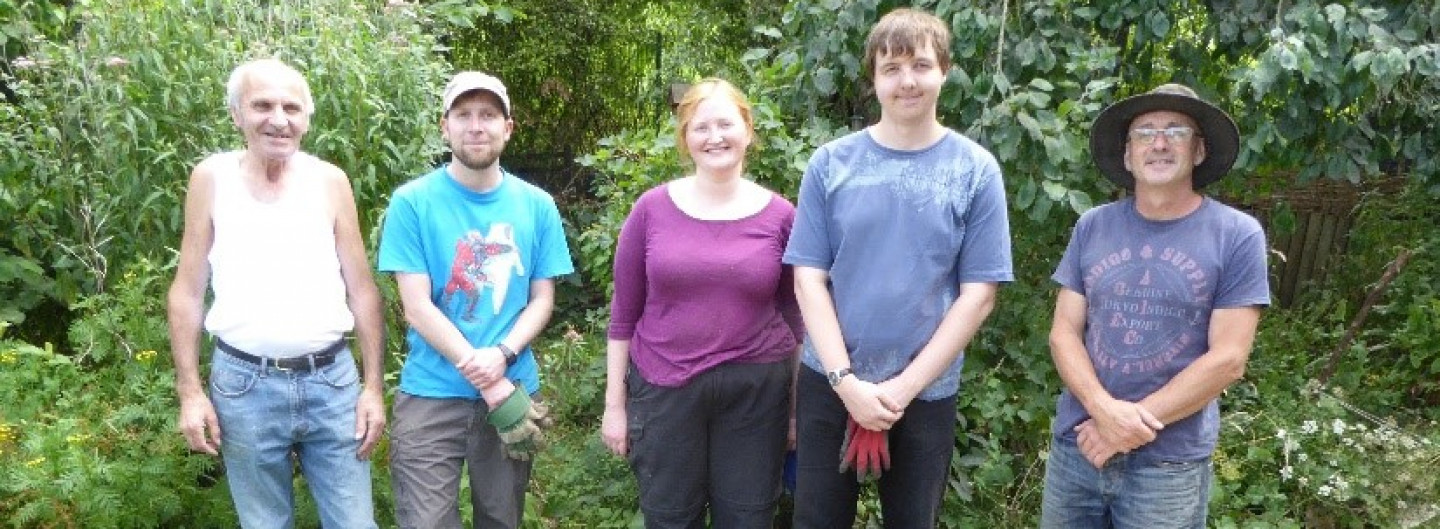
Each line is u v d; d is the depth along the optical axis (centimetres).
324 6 400
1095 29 363
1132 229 233
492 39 704
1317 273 548
